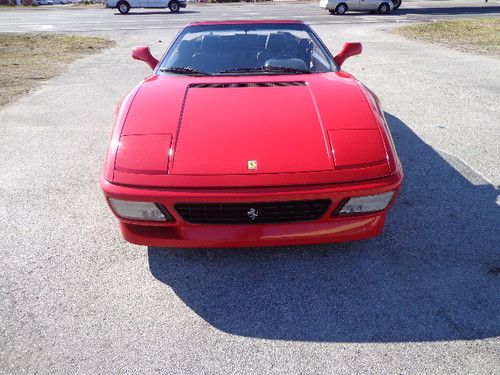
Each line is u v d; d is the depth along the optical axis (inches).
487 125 186.9
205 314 84.4
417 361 72.6
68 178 143.4
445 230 109.7
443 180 136.8
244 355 74.8
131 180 84.5
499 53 356.2
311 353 74.9
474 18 645.9
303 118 95.2
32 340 78.1
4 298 88.5
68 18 799.1
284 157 85.6
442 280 92.0
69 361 73.7
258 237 87.4
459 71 293.1
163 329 80.7
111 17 797.2
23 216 120.1
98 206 125.4
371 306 85.3
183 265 98.7
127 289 91.3
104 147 170.4
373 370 71.2
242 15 754.2
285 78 116.7
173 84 114.4
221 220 86.6
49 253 103.6
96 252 103.9
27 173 147.2
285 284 92.2
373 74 288.7
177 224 86.8
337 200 84.1
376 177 85.4
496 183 134.0
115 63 347.6
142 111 99.9
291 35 139.9
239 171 83.4
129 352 75.5
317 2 1112.2
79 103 233.3
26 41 473.1
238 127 92.4
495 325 79.7
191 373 71.2
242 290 90.7
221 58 129.0
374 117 97.1
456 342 76.2
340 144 88.5
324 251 102.5
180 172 83.8
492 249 101.7
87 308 85.9
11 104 230.7
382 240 106.4
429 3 976.9
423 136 175.5
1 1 1707.7
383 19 653.9
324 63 129.6
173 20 703.7
